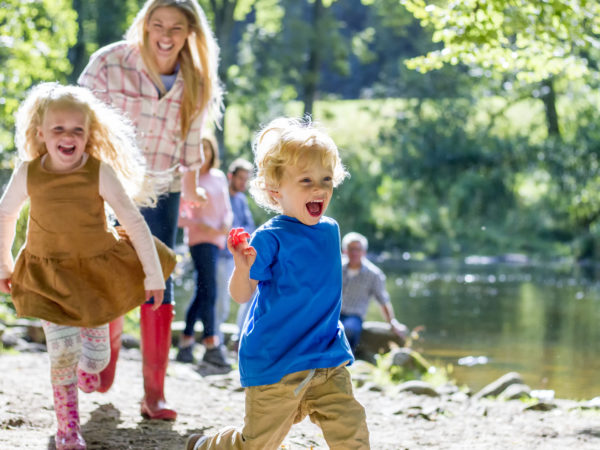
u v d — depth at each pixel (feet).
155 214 17.65
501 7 22.03
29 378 20.43
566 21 22.34
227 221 27.63
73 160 13.94
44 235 13.89
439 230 109.91
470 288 61.00
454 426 18.26
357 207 111.45
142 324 17.24
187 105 17.76
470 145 111.75
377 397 21.89
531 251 105.29
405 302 50.90
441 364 30.50
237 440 12.33
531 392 23.61
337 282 12.25
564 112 110.73
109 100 17.26
